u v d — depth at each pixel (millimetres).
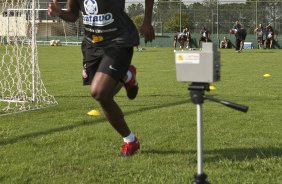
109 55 4098
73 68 16266
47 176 3742
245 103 7762
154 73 14250
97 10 4102
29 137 5137
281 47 36406
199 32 41062
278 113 6754
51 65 17719
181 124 5895
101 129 5566
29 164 4066
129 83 4375
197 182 2645
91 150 4578
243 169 3916
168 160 4203
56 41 39906
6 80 10875
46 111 6980
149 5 4121
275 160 4160
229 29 40531
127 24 4160
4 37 8906
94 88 4055
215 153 4449
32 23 7922
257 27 37938
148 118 6312
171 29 41531
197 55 2545
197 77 2566
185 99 8312
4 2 8539
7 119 6305
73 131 5438
